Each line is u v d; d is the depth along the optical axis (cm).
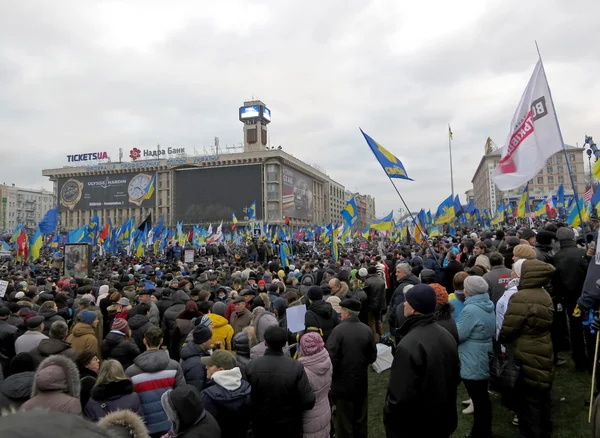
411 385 327
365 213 17125
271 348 403
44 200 14350
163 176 10131
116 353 530
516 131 691
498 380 434
